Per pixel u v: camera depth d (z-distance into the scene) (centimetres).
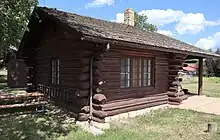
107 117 858
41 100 1009
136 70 1013
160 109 1045
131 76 984
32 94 987
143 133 684
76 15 1091
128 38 872
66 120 808
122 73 945
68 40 938
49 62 1101
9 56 2034
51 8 1036
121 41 794
